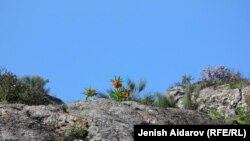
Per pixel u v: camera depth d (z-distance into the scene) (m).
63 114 16.58
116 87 22.28
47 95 25.05
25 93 21.20
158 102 22.70
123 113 17.56
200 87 28.23
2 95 20.58
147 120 17.55
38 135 15.28
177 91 27.73
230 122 20.19
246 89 25.38
